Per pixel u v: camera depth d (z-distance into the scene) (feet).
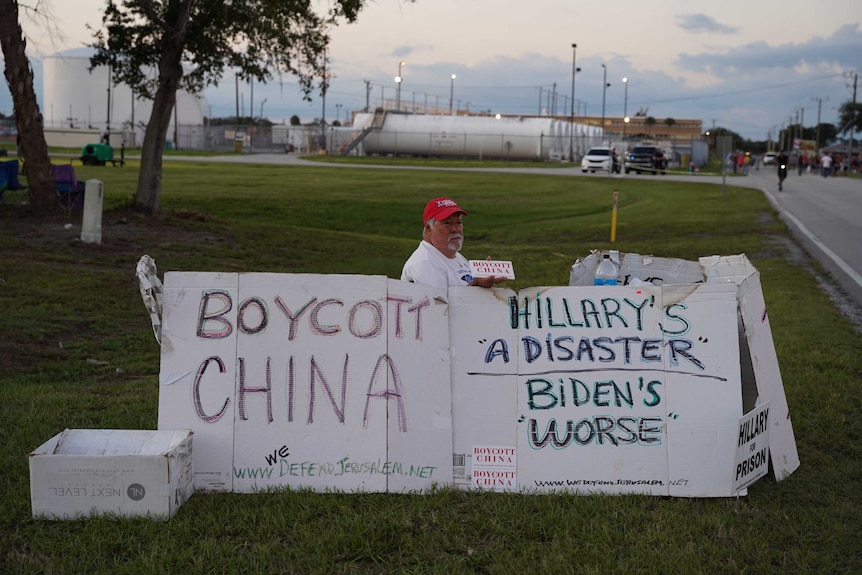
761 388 15.67
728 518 14.16
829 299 36.60
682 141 325.01
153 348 29.35
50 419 19.30
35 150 53.83
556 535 13.46
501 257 56.70
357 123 269.44
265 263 50.60
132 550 12.80
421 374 15.46
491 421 15.46
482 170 177.27
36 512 13.76
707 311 15.56
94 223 47.29
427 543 13.15
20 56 52.80
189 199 92.48
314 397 15.28
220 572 12.23
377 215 91.15
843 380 22.81
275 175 139.64
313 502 14.51
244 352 15.26
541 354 15.57
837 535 13.61
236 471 15.10
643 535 13.43
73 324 31.78
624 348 15.56
